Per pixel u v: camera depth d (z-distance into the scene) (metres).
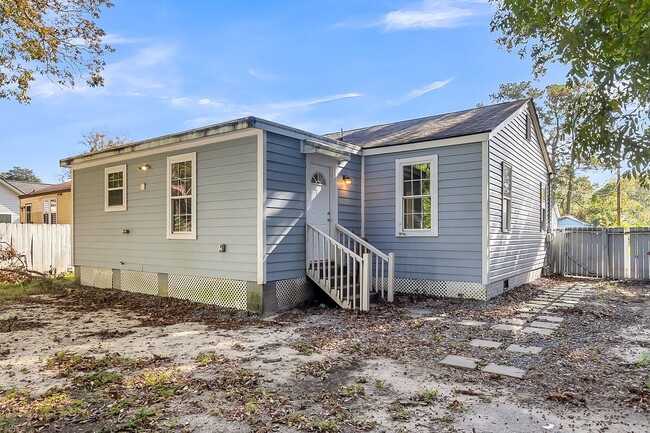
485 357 4.55
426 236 8.68
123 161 9.55
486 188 7.95
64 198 19.05
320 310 7.30
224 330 5.97
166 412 3.18
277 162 7.26
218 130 7.19
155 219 8.85
